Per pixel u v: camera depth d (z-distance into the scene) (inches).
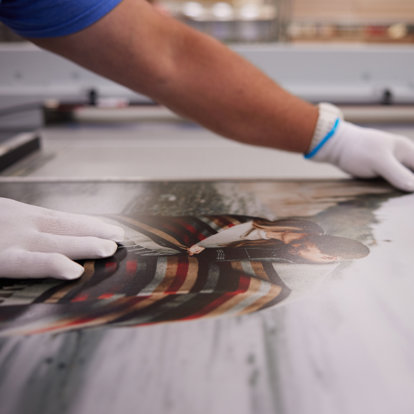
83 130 53.2
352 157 30.2
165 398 11.0
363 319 14.3
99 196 27.6
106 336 13.6
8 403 10.9
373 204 26.0
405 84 56.4
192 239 21.3
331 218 23.8
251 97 26.1
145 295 16.1
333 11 85.3
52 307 15.4
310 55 55.3
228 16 95.3
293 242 20.7
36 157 40.9
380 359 12.4
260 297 15.8
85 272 18.0
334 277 17.2
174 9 96.1
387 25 87.2
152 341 13.3
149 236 21.6
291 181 31.1
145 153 42.8
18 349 13.0
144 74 24.3
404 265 18.1
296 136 28.0
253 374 11.8
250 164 39.3
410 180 28.3
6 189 28.8
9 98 55.2
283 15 84.4
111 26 22.2
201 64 25.0
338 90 56.0
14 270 17.2
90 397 11.1
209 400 10.9
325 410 10.6
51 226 19.7
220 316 14.6
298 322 14.2
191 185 30.1
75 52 23.5
